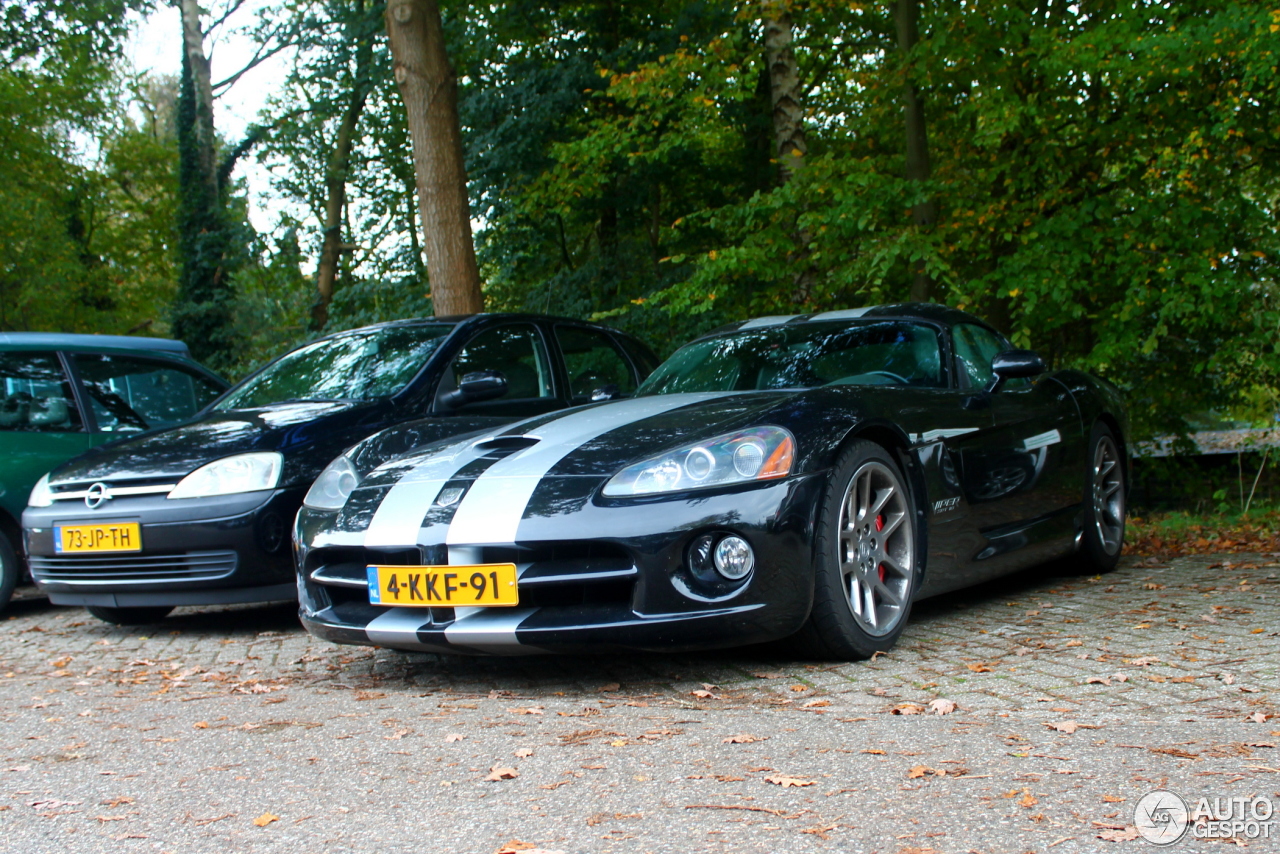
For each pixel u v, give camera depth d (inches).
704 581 113.3
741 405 131.1
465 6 599.8
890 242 337.7
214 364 832.9
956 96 399.5
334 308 696.4
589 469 121.0
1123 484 203.0
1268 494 416.2
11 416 235.1
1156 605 155.4
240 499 172.2
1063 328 397.4
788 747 88.3
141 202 1035.9
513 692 119.8
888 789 75.8
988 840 65.1
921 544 135.9
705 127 456.8
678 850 66.2
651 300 383.6
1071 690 104.1
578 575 114.0
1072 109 360.8
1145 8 331.3
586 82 549.6
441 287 355.3
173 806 81.7
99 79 908.6
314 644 166.9
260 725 108.6
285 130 835.4
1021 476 164.2
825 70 497.4
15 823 79.4
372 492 132.5
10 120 855.7
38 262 820.0
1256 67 295.7
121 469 181.9
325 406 191.0
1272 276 341.1
